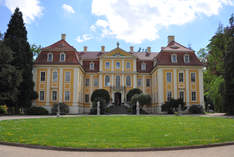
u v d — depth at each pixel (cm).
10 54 2972
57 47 4047
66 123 1638
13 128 1325
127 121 1805
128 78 4412
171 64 3922
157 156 702
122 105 4047
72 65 3894
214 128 1356
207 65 4194
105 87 4359
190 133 1145
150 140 932
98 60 4581
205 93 4562
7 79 2812
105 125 1516
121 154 727
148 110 4350
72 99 3834
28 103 3434
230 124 1583
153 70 4250
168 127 1401
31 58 3659
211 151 773
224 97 2945
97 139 956
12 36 3494
